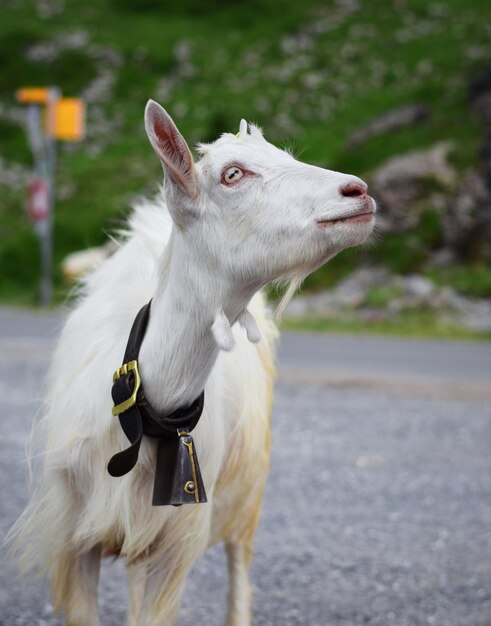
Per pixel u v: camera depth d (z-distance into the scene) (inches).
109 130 1493.6
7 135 1494.8
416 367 480.1
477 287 732.7
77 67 1701.5
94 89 1635.1
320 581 186.7
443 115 984.3
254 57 1702.8
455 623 166.2
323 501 243.8
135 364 120.6
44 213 814.5
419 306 718.5
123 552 128.6
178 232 117.0
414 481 265.7
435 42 1673.2
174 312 118.5
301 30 1785.2
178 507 127.9
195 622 166.7
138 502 125.7
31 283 911.7
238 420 144.4
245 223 112.3
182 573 130.7
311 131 1374.3
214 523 152.3
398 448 304.8
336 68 1617.9
